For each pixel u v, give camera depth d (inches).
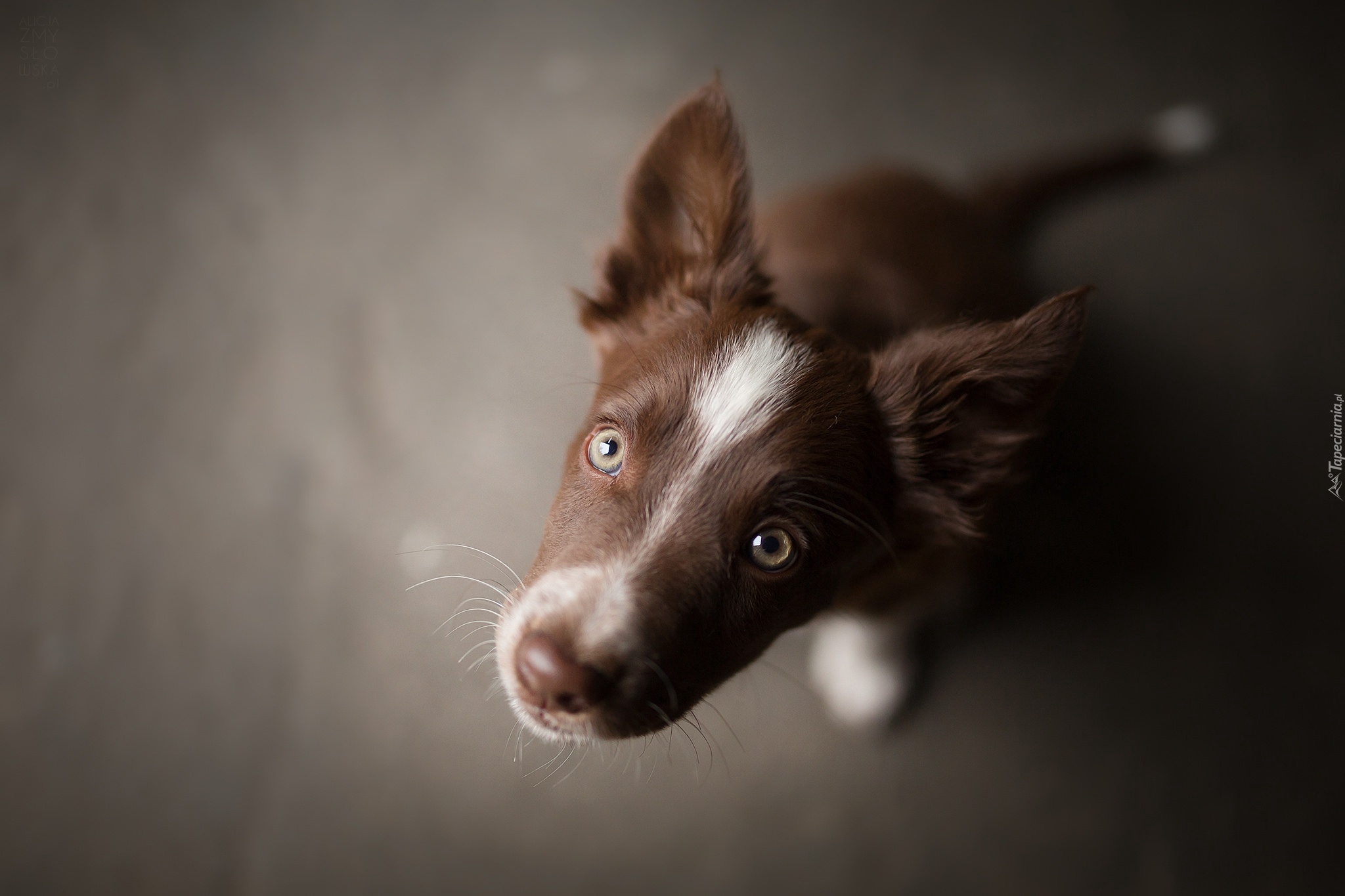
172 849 24.6
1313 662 25.6
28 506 26.9
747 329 19.1
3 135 31.1
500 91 31.4
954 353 19.1
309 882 24.4
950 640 25.6
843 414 18.9
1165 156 28.5
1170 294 28.1
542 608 17.8
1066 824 24.8
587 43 31.9
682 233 20.3
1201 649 25.7
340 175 30.5
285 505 26.8
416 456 27.1
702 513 18.2
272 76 32.0
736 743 25.0
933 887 24.4
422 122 31.1
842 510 18.8
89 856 24.6
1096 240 28.6
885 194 24.1
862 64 31.2
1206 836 24.7
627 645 17.6
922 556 21.0
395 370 27.9
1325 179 29.1
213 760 25.2
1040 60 31.0
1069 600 25.8
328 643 25.9
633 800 24.6
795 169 30.2
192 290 29.0
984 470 19.7
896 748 25.1
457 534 26.5
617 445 18.8
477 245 29.3
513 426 27.2
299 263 29.2
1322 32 30.6
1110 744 25.2
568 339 27.9
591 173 30.1
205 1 33.1
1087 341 27.6
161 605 26.2
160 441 27.4
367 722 25.3
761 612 18.7
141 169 30.7
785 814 24.7
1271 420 27.1
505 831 24.5
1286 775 25.0
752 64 31.3
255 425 27.5
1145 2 31.3
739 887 24.3
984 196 26.4
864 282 22.5
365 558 26.4
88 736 25.4
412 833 24.6
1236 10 31.0
